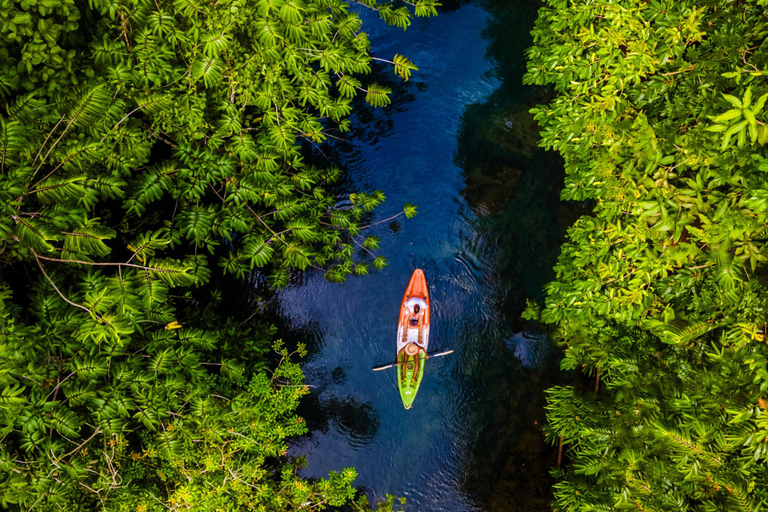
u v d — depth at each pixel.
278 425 6.29
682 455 3.76
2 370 3.17
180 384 4.54
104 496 4.98
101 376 4.36
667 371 4.87
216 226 4.90
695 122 4.31
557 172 7.57
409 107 7.64
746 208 3.50
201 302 7.55
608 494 4.80
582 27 4.77
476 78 7.59
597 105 4.93
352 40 4.66
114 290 3.31
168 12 3.94
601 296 5.14
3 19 3.30
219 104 4.62
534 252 7.73
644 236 4.50
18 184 2.84
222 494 5.64
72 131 3.64
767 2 3.55
